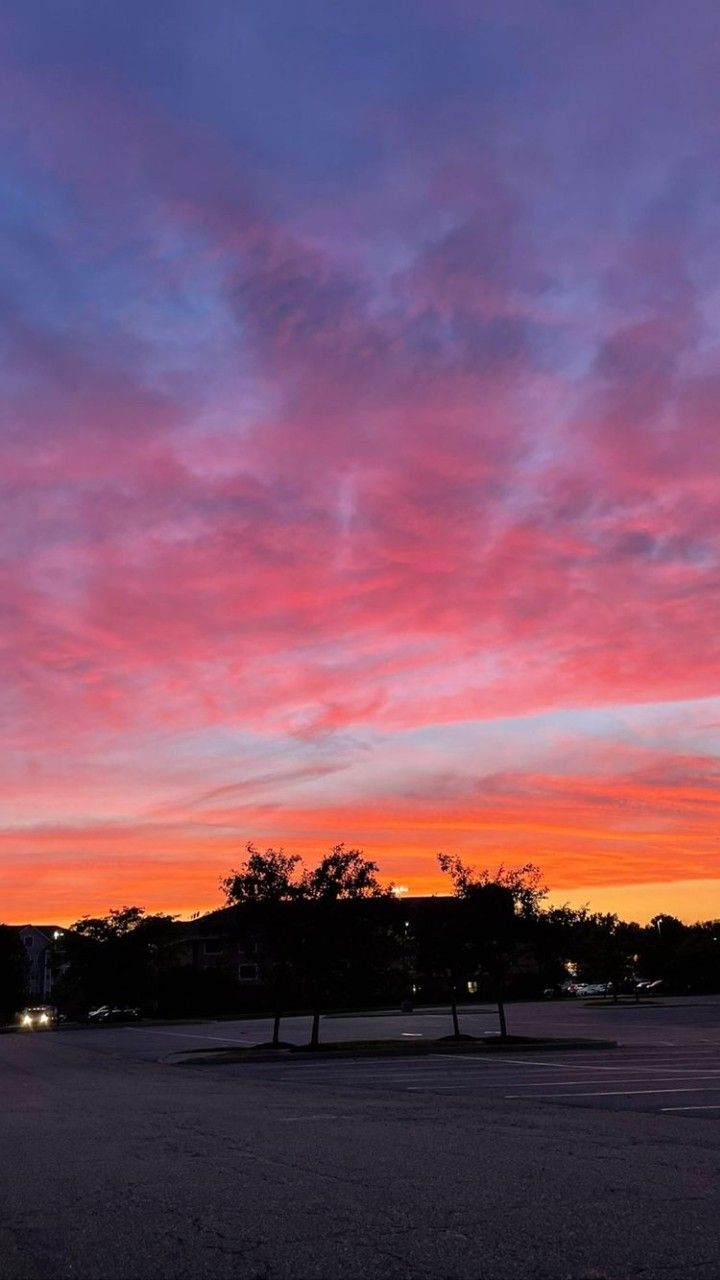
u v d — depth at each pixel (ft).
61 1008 288.30
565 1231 24.31
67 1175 32.76
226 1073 81.82
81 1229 25.27
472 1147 36.94
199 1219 25.99
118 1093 64.75
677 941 349.82
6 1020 317.22
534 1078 66.85
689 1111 47.60
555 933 108.17
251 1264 21.76
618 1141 37.93
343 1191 29.27
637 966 251.60
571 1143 37.55
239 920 108.88
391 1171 32.32
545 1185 29.73
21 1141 41.42
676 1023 146.30
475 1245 23.11
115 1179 31.83
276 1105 53.72
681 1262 21.67
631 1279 20.51
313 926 104.88
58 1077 83.05
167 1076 80.84
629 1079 64.64
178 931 262.47
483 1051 96.53
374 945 107.96
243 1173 32.40
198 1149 37.78
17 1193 30.01
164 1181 31.27
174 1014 251.80
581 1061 81.71
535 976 274.36
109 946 253.44
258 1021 201.98
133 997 252.83
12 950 354.74
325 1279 20.65
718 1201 27.45
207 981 254.47
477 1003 252.62
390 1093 59.41
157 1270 21.44
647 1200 27.61
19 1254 23.07
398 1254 22.41
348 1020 187.73
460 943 107.55
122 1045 138.10
